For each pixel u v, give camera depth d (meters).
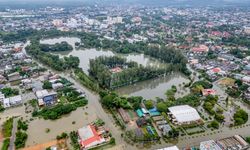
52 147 117.56
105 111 157.62
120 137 128.88
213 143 119.44
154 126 139.75
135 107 156.88
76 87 195.00
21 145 119.00
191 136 131.12
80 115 151.75
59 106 157.50
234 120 147.50
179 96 182.62
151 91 198.00
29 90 186.00
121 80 199.50
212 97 171.62
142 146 122.06
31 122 142.50
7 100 161.75
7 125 136.62
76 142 122.69
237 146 120.50
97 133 128.75
